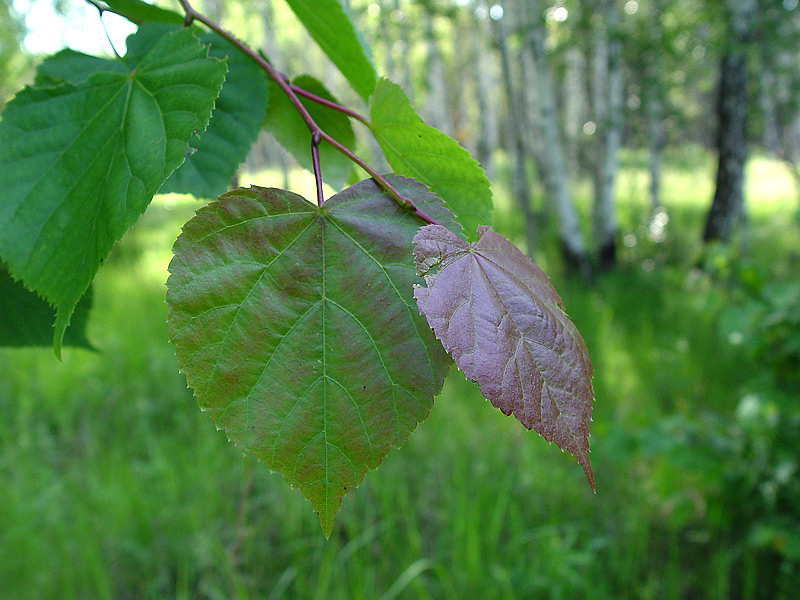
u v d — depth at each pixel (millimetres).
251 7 2812
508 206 3902
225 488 1136
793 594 926
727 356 1654
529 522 1059
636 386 1552
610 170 2760
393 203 174
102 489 1065
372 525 1066
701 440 924
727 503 967
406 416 163
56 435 1328
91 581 928
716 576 962
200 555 907
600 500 1138
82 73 210
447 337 157
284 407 161
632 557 996
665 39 2383
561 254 2645
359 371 163
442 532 1049
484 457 1211
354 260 167
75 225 167
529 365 161
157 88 175
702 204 4410
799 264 2561
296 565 945
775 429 915
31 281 165
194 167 229
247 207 164
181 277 157
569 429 160
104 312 1960
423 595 864
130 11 241
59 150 175
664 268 2814
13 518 986
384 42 2672
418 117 195
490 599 878
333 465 162
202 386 158
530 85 3047
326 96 265
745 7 2312
